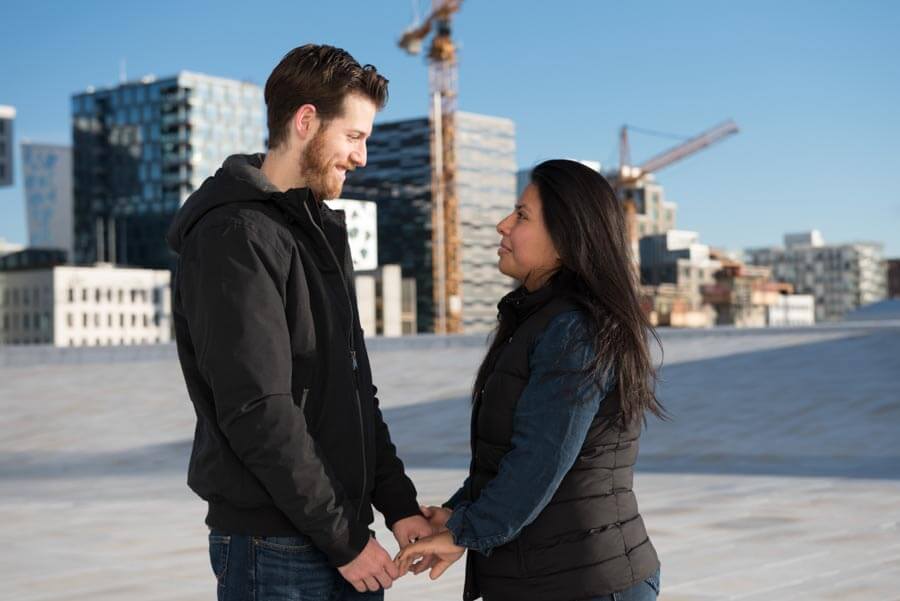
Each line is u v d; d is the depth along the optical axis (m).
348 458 2.42
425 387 17.27
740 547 5.94
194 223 2.37
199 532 6.82
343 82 2.39
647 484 8.97
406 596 4.84
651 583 2.40
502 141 181.88
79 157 174.12
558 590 2.32
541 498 2.28
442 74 124.69
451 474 9.99
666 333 23.78
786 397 14.23
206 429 2.39
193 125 168.25
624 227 2.45
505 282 181.75
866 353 17.69
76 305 138.00
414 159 173.12
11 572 5.56
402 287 144.00
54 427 14.75
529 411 2.31
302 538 2.35
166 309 144.50
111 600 4.84
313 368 2.39
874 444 11.05
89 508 8.23
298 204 2.37
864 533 6.36
